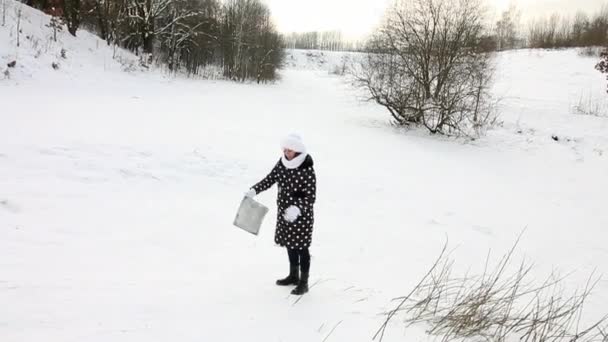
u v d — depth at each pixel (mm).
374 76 19922
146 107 13930
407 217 8430
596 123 18797
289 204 4277
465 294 4996
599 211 10781
